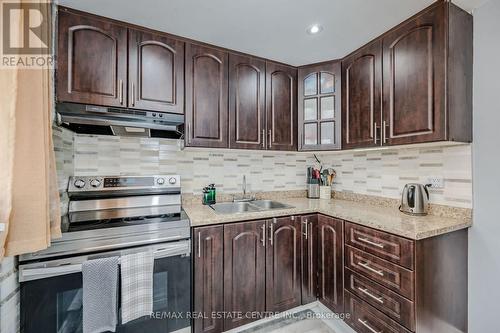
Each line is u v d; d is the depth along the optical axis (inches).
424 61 54.9
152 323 54.5
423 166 67.8
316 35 65.3
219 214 66.0
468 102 55.9
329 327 68.7
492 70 54.0
